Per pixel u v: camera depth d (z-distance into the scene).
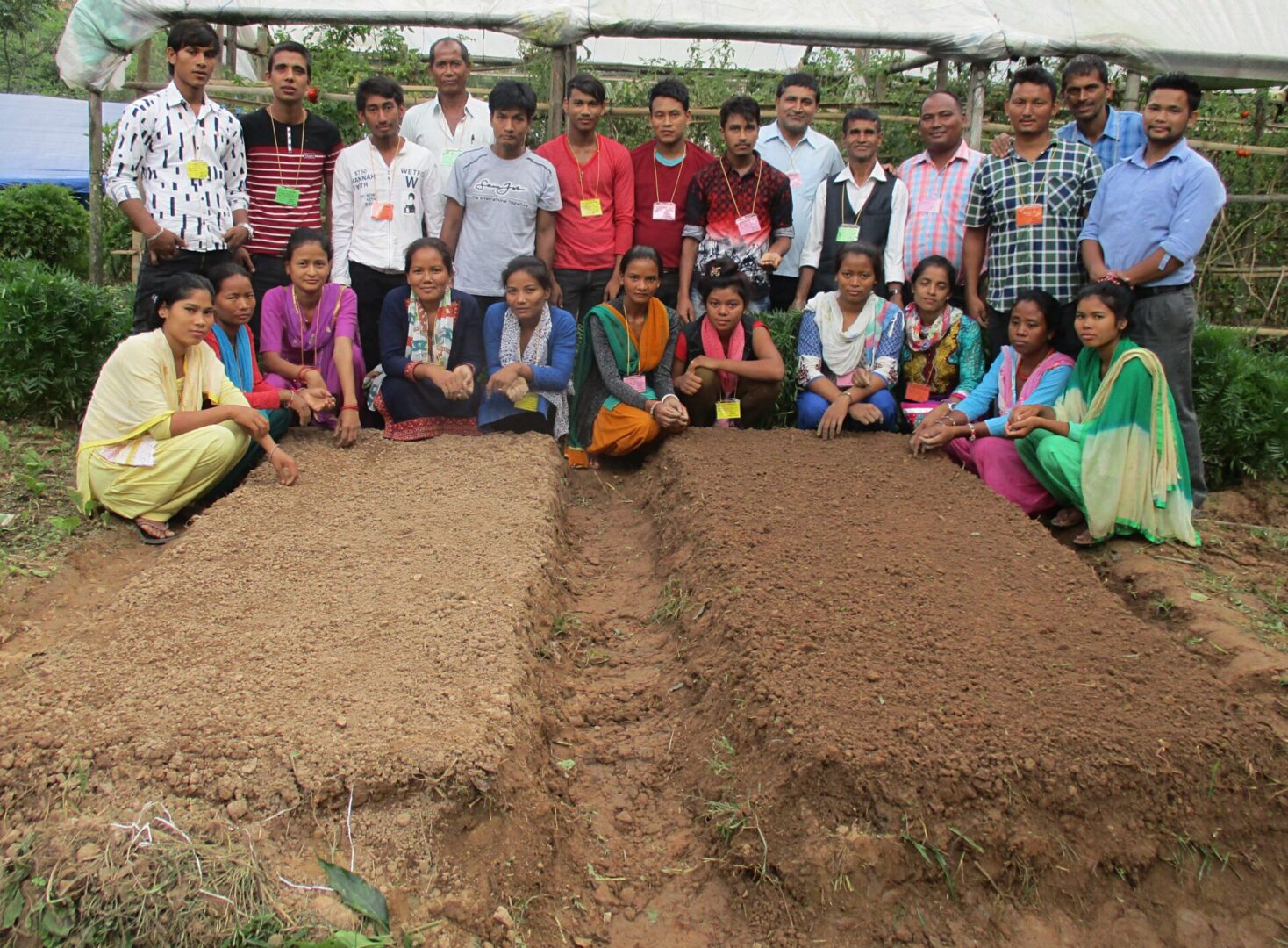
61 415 6.55
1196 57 8.71
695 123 9.91
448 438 6.16
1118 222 5.87
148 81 9.35
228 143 6.31
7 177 16.64
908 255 7.07
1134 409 5.39
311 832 3.04
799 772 3.26
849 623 4.06
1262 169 10.62
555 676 4.16
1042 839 3.23
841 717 3.45
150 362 5.13
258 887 2.86
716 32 8.31
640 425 6.34
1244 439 6.99
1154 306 5.80
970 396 6.18
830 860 3.17
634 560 5.44
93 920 2.77
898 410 6.69
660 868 3.34
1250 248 10.73
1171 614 4.79
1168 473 5.38
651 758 3.78
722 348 6.59
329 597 4.20
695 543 4.95
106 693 3.50
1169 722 3.53
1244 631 4.52
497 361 6.29
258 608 4.09
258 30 12.08
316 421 6.29
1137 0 8.87
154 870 2.85
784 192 7.02
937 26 8.47
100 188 8.33
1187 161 5.66
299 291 6.07
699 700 3.94
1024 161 6.29
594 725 3.98
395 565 4.50
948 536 4.95
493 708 3.45
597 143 6.96
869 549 4.76
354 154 6.59
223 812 3.05
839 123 10.41
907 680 3.68
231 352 5.75
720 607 4.23
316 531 4.82
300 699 3.47
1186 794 3.36
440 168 7.17
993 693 3.63
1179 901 3.28
